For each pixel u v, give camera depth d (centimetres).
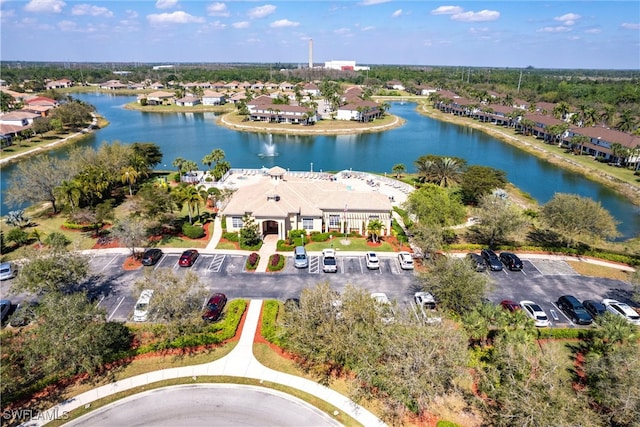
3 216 6881
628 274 4909
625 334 3114
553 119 15125
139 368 3225
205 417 2792
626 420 2433
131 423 2736
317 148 13600
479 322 3177
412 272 4825
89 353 2964
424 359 2586
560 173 10756
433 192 5959
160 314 3266
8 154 11400
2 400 2814
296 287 4447
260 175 9150
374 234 5616
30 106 17962
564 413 2308
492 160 12100
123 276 4619
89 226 6028
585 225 5159
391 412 2869
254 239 5391
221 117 18775
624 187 9262
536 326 3812
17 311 3588
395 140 15025
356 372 2941
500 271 4909
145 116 19462
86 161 7650
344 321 2973
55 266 3803
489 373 2884
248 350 3438
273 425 2738
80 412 2805
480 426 2750
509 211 5519
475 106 19562
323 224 5872
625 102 19262
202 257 5122
